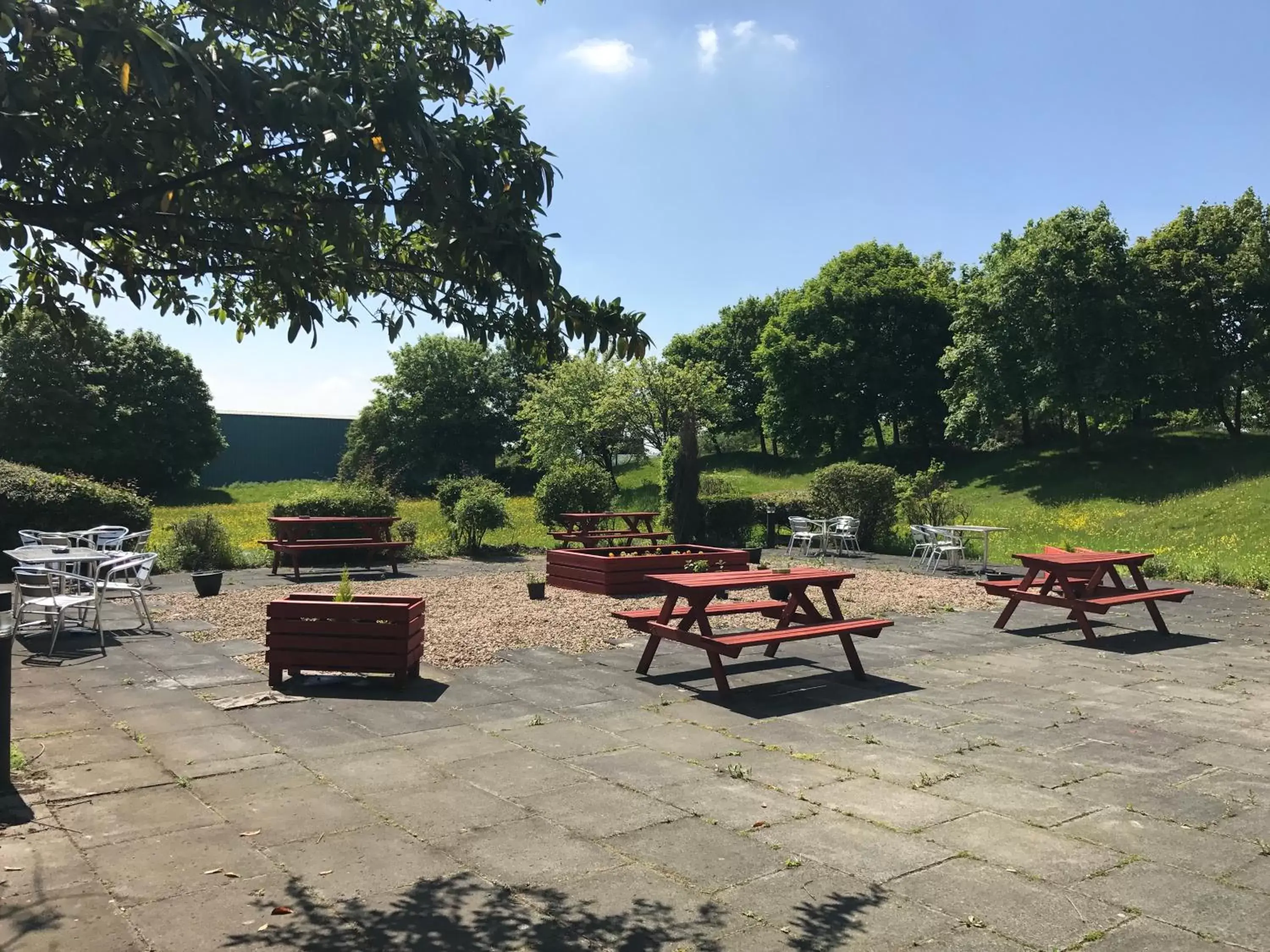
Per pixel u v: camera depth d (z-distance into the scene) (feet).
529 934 9.93
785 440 153.58
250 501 146.92
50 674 23.21
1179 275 109.40
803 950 9.62
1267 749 17.49
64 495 47.42
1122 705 21.07
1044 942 9.83
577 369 124.88
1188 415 119.03
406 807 13.97
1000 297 109.50
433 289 12.00
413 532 57.21
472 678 23.38
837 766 16.29
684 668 24.91
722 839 12.73
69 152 9.21
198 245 10.37
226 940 9.68
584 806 14.06
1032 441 134.41
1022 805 14.28
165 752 16.66
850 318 142.41
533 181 10.21
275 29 10.39
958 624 32.94
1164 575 48.26
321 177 9.96
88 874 11.38
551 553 42.63
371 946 9.59
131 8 8.07
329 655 22.02
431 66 11.17
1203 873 11.70
